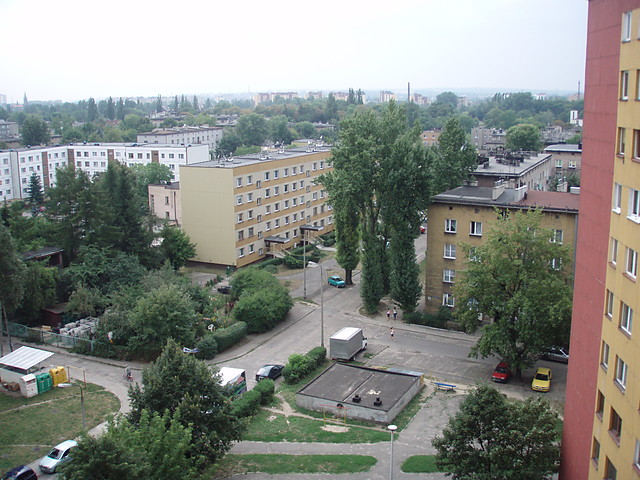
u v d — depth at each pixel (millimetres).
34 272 64562
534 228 52062
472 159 87312
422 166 65750
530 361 51438
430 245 67250
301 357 54750
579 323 31156
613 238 26312
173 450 30672
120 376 54562
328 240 109000
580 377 30734
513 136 164500
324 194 112688
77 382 53156
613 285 26125
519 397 48969
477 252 53312
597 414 27891
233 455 40594
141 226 79750
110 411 47312
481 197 65625
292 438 43125
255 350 60906
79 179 74125
